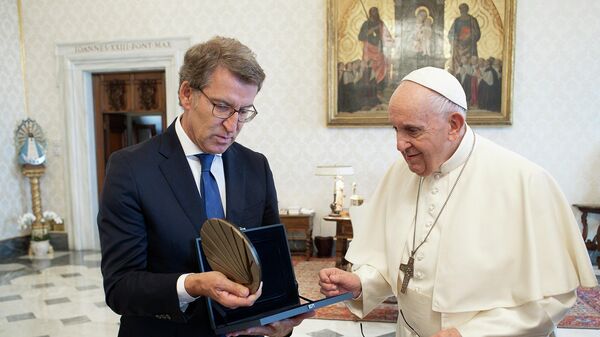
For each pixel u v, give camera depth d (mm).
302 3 6289
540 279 1394
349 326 3805
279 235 1417
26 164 6648
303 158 6449
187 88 1284
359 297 1691
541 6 5852
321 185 6441
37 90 6895
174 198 1326
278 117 6461
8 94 6672
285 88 6414
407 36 6078
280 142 6484
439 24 6008
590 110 5867
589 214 5898
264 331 1268
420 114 1389
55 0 6730
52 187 7004
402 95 1419
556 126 5934
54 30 6773
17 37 6797
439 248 1521
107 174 1321
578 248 1429
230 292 1075
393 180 1826
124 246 1263
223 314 1242
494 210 1482
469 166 1565
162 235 1299
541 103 5941
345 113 6266
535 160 5996
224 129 1251
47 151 6938
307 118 6402
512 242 1438
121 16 6609
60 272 5684
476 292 1428
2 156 6590
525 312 1398
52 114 6902
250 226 1481
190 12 6477
